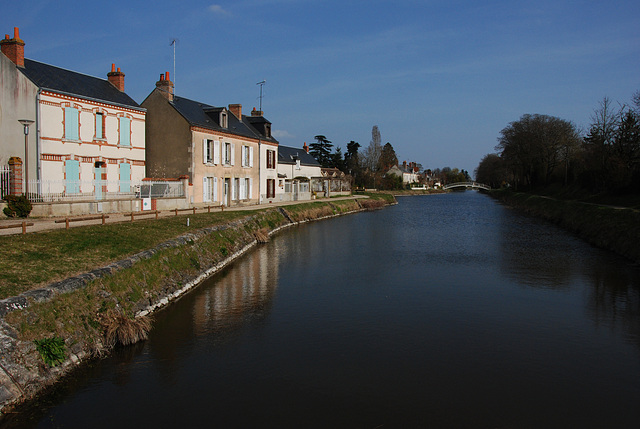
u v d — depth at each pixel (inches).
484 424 277.1
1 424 259.1
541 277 660.1
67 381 310.5
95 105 896.9
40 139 785.6
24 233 498.6
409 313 492.1
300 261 765.9
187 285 559.8
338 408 292.2
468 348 396.5
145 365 348.8
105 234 558.6
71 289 364.2
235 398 303.3
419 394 312.8
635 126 1355.8
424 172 6250.0
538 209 1755.7
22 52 802.2
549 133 2194.9
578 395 316.5
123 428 264.7
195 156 1059.3
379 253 855.1
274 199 1540.4
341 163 3644.2
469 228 1290.6
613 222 957.8
